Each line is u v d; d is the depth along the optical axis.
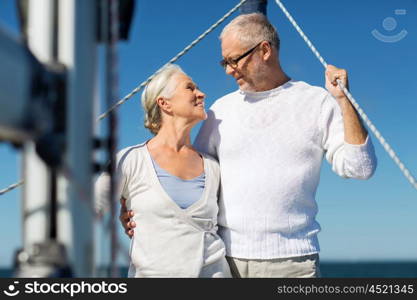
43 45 1.11
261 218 2.61
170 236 2.53
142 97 2.85
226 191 2.72
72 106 1.10
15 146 1.09
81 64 1.14
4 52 0.91
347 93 2.43
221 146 2.77
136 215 2.62
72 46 1.12
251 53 2.72
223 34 2.82
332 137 2.67
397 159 2.25
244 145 2.71
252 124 2.71
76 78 1.12
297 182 2.63
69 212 1.10
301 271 2.61
